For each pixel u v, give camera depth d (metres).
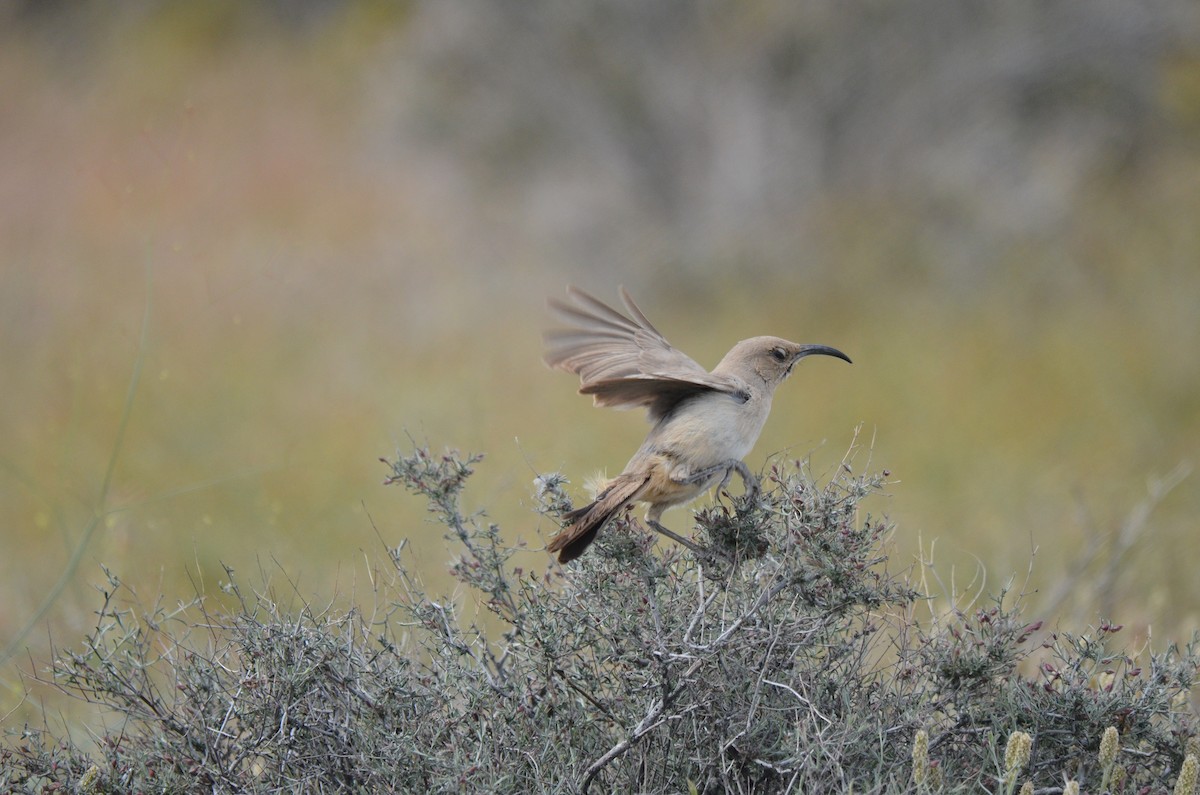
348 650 5.72
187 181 19.22
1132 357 15.88
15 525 10.73
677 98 23.53
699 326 20.19
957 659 5.65
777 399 15.62
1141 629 7.52
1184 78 21.89
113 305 16.62
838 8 22.80
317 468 11.66
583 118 24.09
